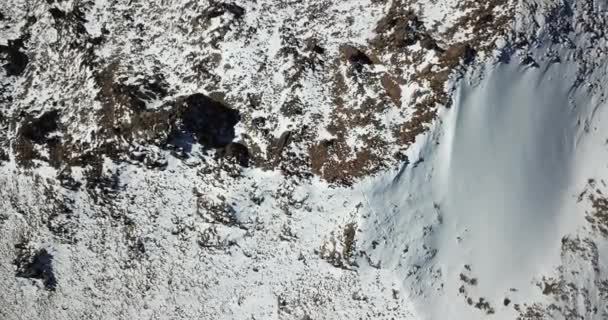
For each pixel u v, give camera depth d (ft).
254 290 72.43
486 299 66.59
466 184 69.31
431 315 66.44
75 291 77.87
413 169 70.08
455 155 69.62
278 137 76.69
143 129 78.59
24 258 79.92
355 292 68.85
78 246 79.66
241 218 75.51
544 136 71.20
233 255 74.64
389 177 70.13
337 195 71.82
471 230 68.59
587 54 74.64
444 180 69.51
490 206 68.95
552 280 66.33
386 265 68.69
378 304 67.82
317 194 72.95
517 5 72.95
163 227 77.82
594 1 77.87
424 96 71.46
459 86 70.18
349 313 68.28
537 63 72.02
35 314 77.97
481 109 70.13
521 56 71.46
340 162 72.74
